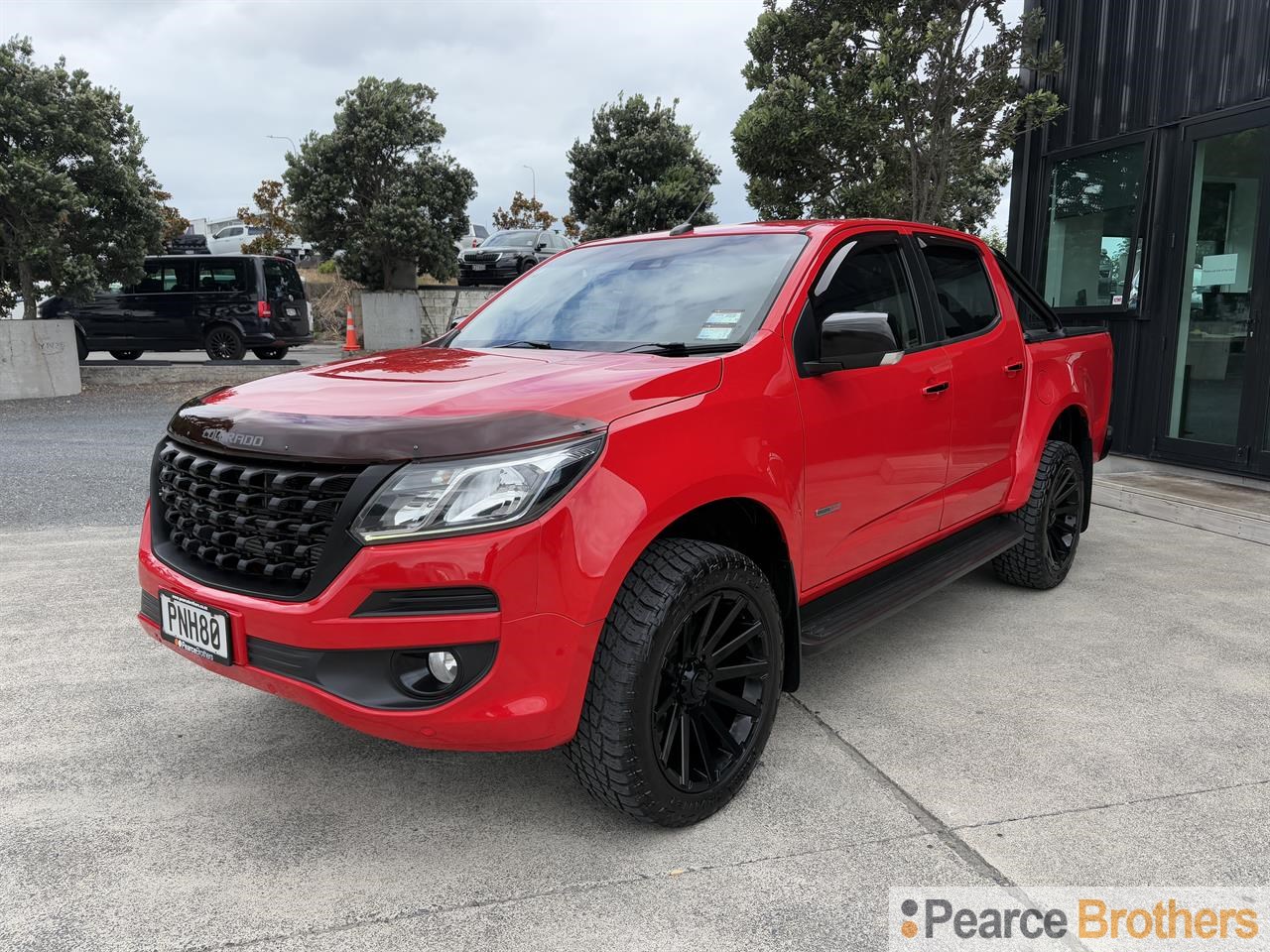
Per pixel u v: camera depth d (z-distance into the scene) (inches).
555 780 102.3
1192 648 141.9
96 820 92.7
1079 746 109.4
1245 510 220.8
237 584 84.7
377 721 77.7
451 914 78.4
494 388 87.3
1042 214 328.2
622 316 117.0
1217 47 258.2
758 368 99.4
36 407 423.5
